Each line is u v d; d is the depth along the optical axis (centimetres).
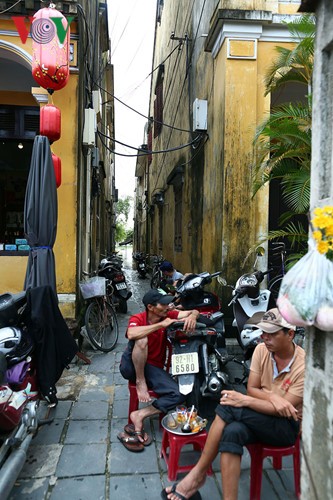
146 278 1503
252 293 415
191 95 782
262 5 499
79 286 545
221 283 451
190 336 299
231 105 498
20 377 270
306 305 142
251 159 497
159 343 308
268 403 206
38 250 406
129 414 302
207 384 288
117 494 229
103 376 422
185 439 241
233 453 195
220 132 523
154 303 295
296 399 220
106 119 1292
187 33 826
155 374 293
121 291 758
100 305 540
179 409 270
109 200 1855
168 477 243
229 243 496
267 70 459
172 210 1073
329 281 143
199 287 370
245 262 463
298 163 382
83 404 351
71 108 518
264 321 229
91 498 226
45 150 414
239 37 498
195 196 716
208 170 602
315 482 154
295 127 351
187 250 805
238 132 498
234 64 499
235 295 411
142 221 2459
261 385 240
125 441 278
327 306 141
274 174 387
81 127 559
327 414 145
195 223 713
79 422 317
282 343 225
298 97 689
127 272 1833
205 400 315
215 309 384
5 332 284
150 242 1822
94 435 296
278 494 230
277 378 233
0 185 830
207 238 602
